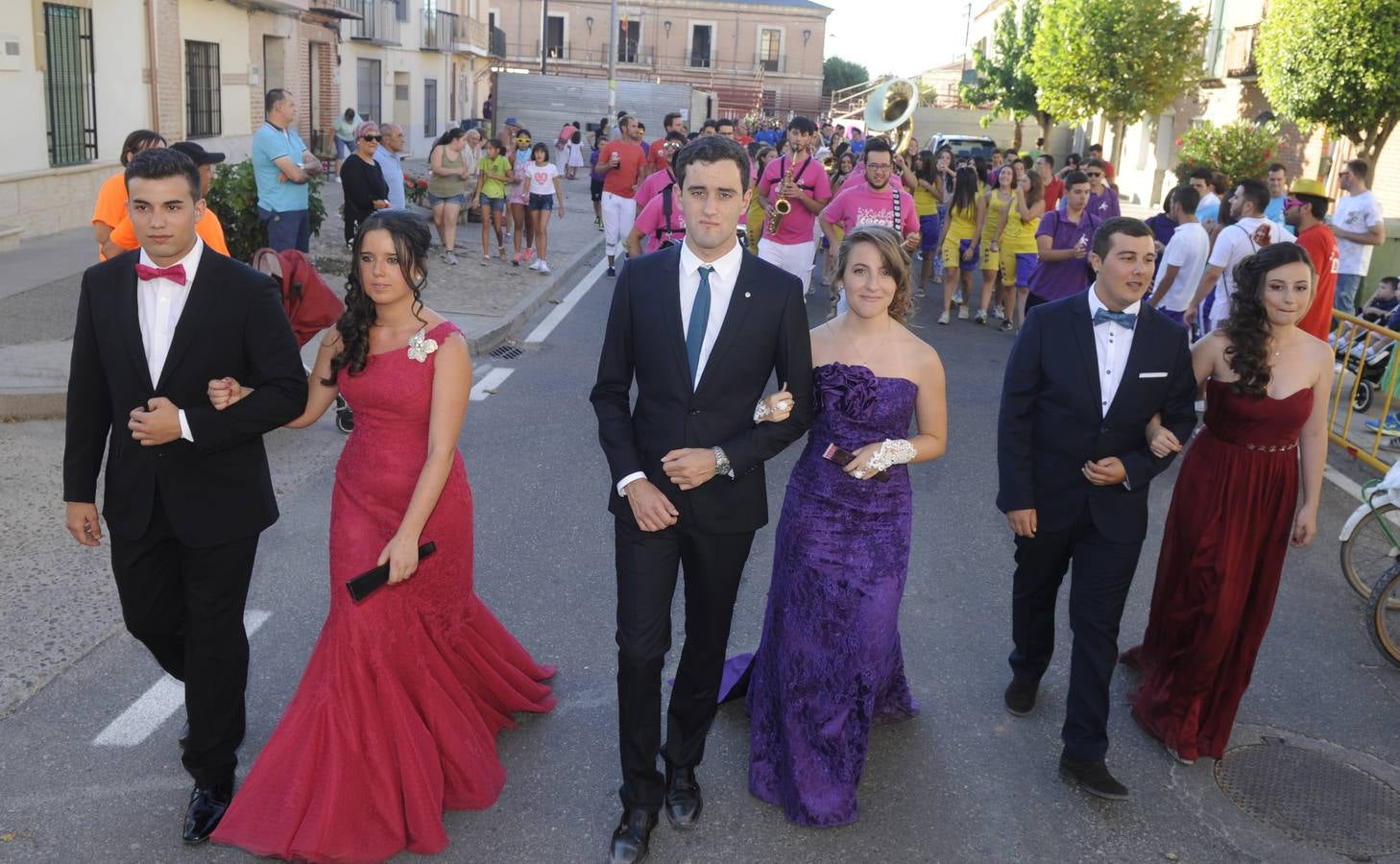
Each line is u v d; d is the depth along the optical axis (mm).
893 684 4281
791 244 10242
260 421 3361
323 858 3273
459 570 3678
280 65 26422
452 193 15125
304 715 3406
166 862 3348
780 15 68375
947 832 3703
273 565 5457
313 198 12492
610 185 15203
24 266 12586
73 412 3396
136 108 18000
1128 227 3934
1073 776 3984
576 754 4031
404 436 3480
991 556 6105
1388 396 8594
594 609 5168
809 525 3699
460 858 3443
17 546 5430
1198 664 4113
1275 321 4047
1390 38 16859
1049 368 4031
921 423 3775
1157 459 3910
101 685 4293
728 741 4191
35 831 3451
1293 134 25062
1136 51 27750
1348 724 4535
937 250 15617
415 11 38625
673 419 3400
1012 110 38750
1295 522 4152
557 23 68125
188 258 3379
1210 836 3758
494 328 10648
